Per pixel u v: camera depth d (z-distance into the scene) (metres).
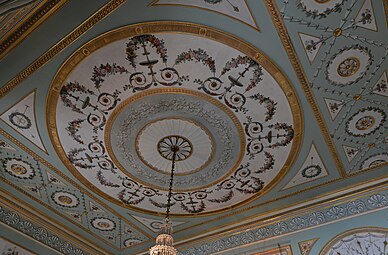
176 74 3.79
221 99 4.02
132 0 3.07
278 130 4.30
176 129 4.41
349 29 3.23
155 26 3.30
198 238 5.95
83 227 6.04
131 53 3.58
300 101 3.96
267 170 4.81
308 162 4.66
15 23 3.11
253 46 3.45
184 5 3.14
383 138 4.25
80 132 4.42
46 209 5.64
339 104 3.95
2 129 4.36
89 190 5.28
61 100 4.02
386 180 4.70
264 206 5.36
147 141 4.54
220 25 3.30
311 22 3.18
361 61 3.50
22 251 5.41
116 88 3.93
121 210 5.65
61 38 3.35
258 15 3.16
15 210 5.41
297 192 5.11
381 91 3.75
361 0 2.99
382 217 4.65
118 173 4.97
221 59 3.61
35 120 4.22
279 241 5.31
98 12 3.15
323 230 5.03
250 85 3.85
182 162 4.75
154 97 4.06
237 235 5.68
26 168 4.93
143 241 6.26
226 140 4.47
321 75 3.66
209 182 5.02
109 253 6.55
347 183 4.90
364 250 4.66
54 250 5.87
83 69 3.71
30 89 3.86
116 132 4.43
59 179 5.11
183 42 3.47
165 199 5.36
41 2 2.99
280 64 3.60
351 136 4.29
